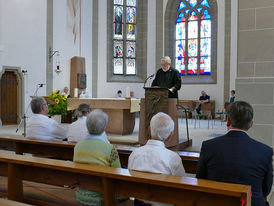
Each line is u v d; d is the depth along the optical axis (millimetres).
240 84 4668
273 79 4430
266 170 2094
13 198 2744
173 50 16391
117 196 2748
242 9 4633
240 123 2137
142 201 2424
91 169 2254
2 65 11508
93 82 15891
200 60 15891
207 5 15531
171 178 2012
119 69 16609
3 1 11516
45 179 2672
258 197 2020
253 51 4574
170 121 2385
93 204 2551
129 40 16672
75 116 11906
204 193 1970
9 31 11742
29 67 12445
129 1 16609
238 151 2072
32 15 12531
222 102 14969
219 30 15078
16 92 12188
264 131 4500
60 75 13766
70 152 3779
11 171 2736
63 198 2863
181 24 16266
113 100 7941
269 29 4461
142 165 2303
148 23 16516
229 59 14734
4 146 4344
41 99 4355
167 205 2346
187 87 15898
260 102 4527
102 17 16016
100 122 2646
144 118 5645
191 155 3203
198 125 11414
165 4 16203
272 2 4434
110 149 2637
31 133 4176
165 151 2320
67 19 14328
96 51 15953
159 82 6133
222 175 2074
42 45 12930
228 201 1890
